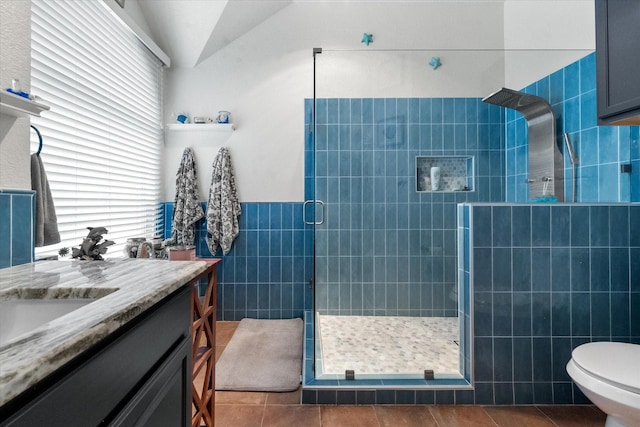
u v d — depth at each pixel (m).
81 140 2.01
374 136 2.45
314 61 2.44
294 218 3.10
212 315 1.60
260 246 3.09
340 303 2.46
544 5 2.57
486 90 2.44
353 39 3.09
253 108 3.09
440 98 2.45
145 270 1.02
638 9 1.42
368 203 2.46
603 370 1.22
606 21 1.56
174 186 3.10
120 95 2.41
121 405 0.67
